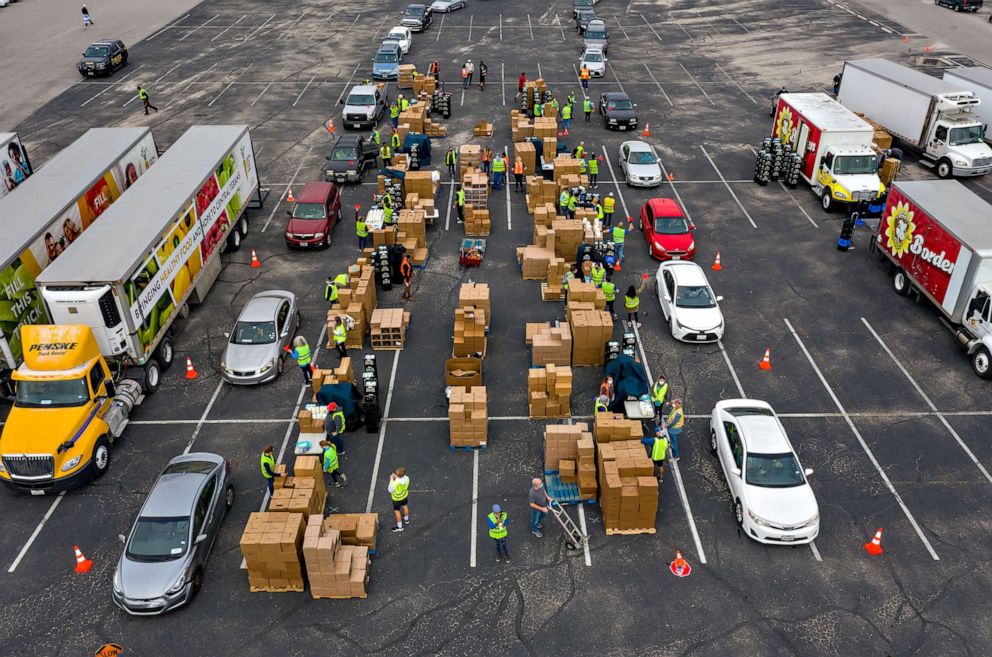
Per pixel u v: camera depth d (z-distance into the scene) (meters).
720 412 17.31
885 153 32.62
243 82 45.94
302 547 13.84
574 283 22.00
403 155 31.75
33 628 13.57
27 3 65.56
